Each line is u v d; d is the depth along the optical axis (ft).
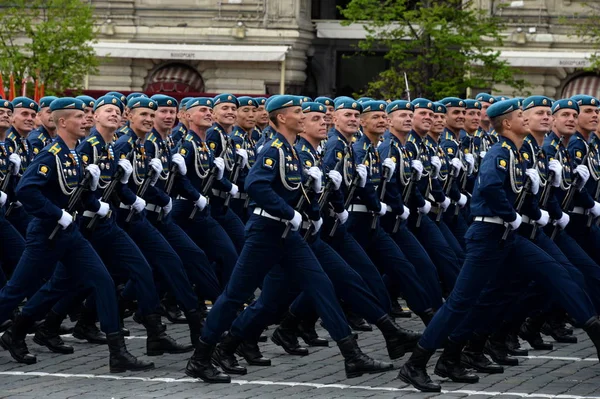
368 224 111.55
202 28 352.28
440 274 119.14
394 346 103.24
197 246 114.01
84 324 115.03
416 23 312.09
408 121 119.44
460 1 309.22
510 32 340.80
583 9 339.36
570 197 111.45
